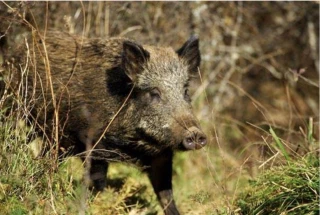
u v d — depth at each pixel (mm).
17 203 9383
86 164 10766
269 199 9992
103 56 11250
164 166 11219
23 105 10586
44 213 9266
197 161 14734
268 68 18281
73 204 9742
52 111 11117
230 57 18094
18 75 11422
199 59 11438
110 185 12102
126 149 11117
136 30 15727
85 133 11086
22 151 9906
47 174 9750
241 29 18875
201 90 16312
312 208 9445
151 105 10695
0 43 12734
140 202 11781
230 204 10508
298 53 19359
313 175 9898
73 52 11445
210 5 17609
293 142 12562
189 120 10297
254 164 11844
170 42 16375
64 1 14234
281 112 18125
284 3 19156
